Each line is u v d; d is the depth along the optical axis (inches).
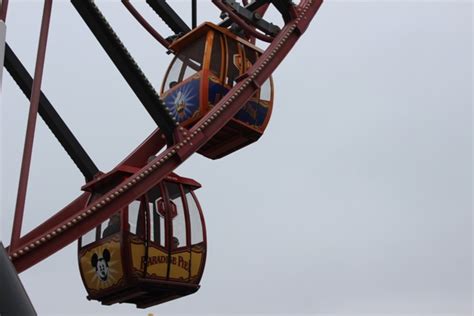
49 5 763.4
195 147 810.2
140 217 844.6
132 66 754.8
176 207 880.9
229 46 934.4
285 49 903.7
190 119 911.0
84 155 922.7
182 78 946.1
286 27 914.7
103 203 743.1
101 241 858.8
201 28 925.8
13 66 909.2
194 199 909.2
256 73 868.6
